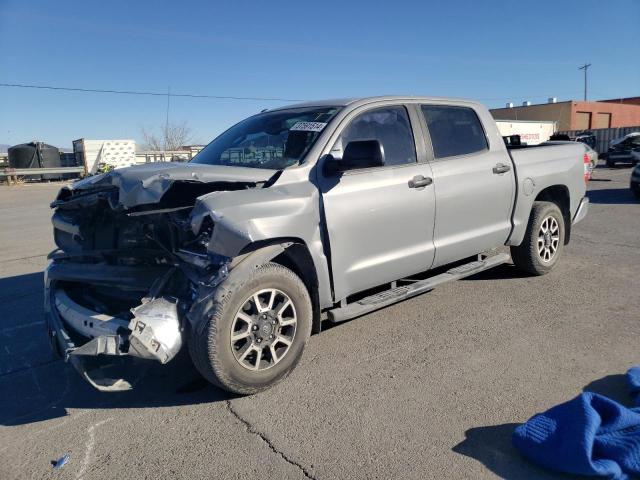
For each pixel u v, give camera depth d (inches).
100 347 128.5
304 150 162.1
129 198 136.0
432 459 114.2
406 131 185.5
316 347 175.2
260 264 140.6
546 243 239.3
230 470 114.0
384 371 156.4
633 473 103.9
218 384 138.2
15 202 837.2
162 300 134.8
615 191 612.4
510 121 1637.6
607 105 2326.5
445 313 201.9
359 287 169.0
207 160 187.0
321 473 111.3
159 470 115.3
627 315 193.8
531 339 175.2
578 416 111.3
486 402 136.5
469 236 202.1
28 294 258.1
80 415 140.7
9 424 137.5
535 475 108.1
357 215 162.7
